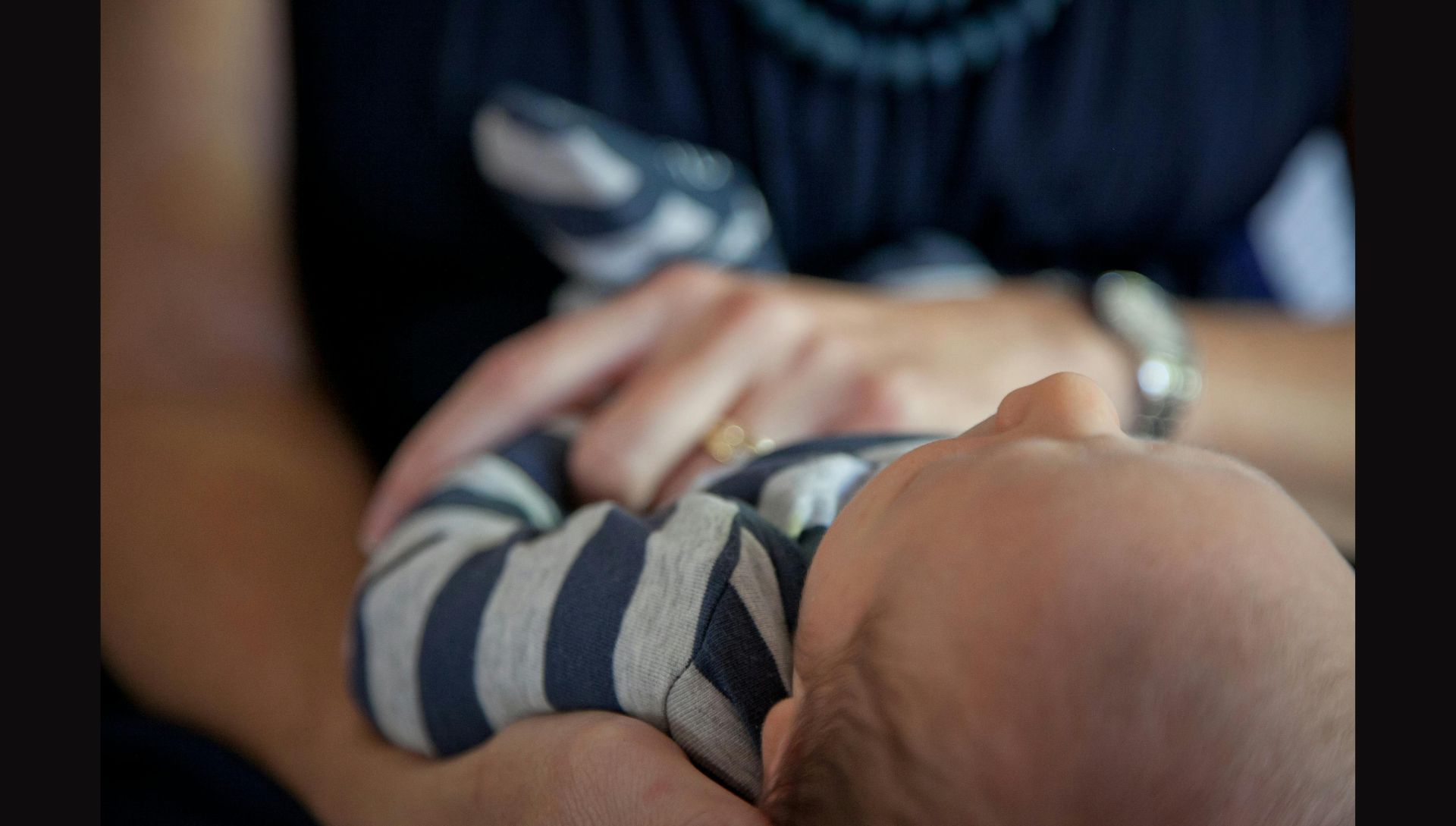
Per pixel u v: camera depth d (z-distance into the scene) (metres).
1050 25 0.76
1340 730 0.24
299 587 0.56
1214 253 0.90
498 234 0.73
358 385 0.73
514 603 0.34
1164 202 0.84
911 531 0.27
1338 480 0.67
